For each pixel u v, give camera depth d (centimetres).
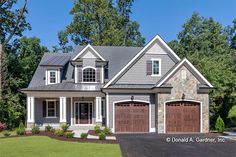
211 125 3622
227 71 3603
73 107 3600
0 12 4388
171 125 3030
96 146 2084
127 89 3123
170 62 3331
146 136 2761
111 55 3756
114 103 3128
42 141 2308
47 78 3588
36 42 4847
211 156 1784
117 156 1733
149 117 3156
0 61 4084
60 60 3775
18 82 4328
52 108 3653
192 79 3062
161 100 3017
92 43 5575
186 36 6150
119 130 3117
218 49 5856
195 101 3055
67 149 1952
